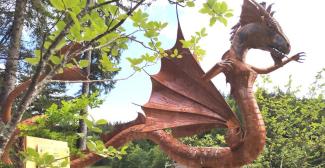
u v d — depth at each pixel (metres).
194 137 13.18
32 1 11.62
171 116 8.11
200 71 8.09
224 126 7.72
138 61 2.94
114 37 2.53
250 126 7.20
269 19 7.52
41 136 5.70
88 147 2.84
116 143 8.09
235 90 7.46
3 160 5.27
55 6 2.12
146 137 8.16
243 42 7.61
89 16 2.29
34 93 2.00
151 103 8.25
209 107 7.91
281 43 7.44
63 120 5.93
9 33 11.55
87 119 2.74
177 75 8.36
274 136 12.68
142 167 23.08
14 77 11.48
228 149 7.53
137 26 2.76
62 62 2.17
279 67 7.50
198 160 7.73
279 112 12.82
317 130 12.79
